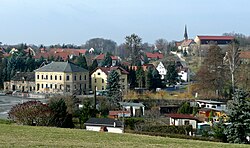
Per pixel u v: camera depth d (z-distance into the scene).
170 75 156.38
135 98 112.88
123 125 67.69
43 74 144.25
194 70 176.38
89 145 32.69
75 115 82.81
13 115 62.22
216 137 57.41
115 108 98.12
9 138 34.91
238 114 56.31
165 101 109.31
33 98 124.81
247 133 55.97
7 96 131.75
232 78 111.88
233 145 38.31
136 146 33.78
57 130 43.34
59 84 141.88
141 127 69.12
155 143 36.56
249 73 118.94
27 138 35.69
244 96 57.22
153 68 158.38
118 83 122.69
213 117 85.50
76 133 41.28
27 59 167.50
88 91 141.50
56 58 199.38
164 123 77.88
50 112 62.72
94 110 84.06
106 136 40.06
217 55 118.69
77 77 143.38
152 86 138.75
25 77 148.88
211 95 114.12
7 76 156.38
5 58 169.00
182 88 141.12
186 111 95.69
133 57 183.75
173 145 35.78
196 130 70.56
